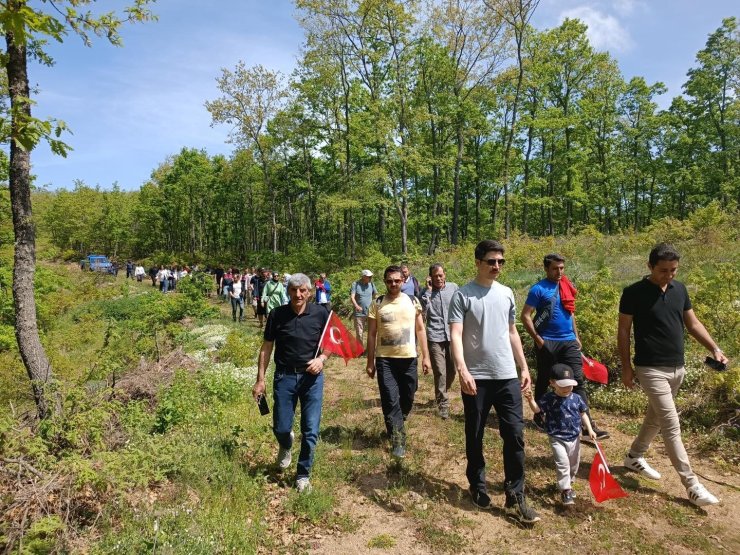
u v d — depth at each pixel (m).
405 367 4.93
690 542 3.31
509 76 26.20
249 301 21.17
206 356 9.18
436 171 30.23
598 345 6.57
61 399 4.45
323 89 28.52
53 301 17.95
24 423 4.37
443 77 27.58
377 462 4.62
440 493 4.04
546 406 3.96
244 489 3.98
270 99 30.58
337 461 4.64
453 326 3.73
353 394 7.12
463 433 5.31
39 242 45.78
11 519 3.24
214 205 53.75
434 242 28.86
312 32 25.08
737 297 7.20
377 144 27.64
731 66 30.75
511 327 3.83
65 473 3.54
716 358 4.00
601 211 42.38
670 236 15.41
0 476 3.48
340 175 31.41
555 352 4.88
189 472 4.18
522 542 3.36
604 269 7.75
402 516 3.73
